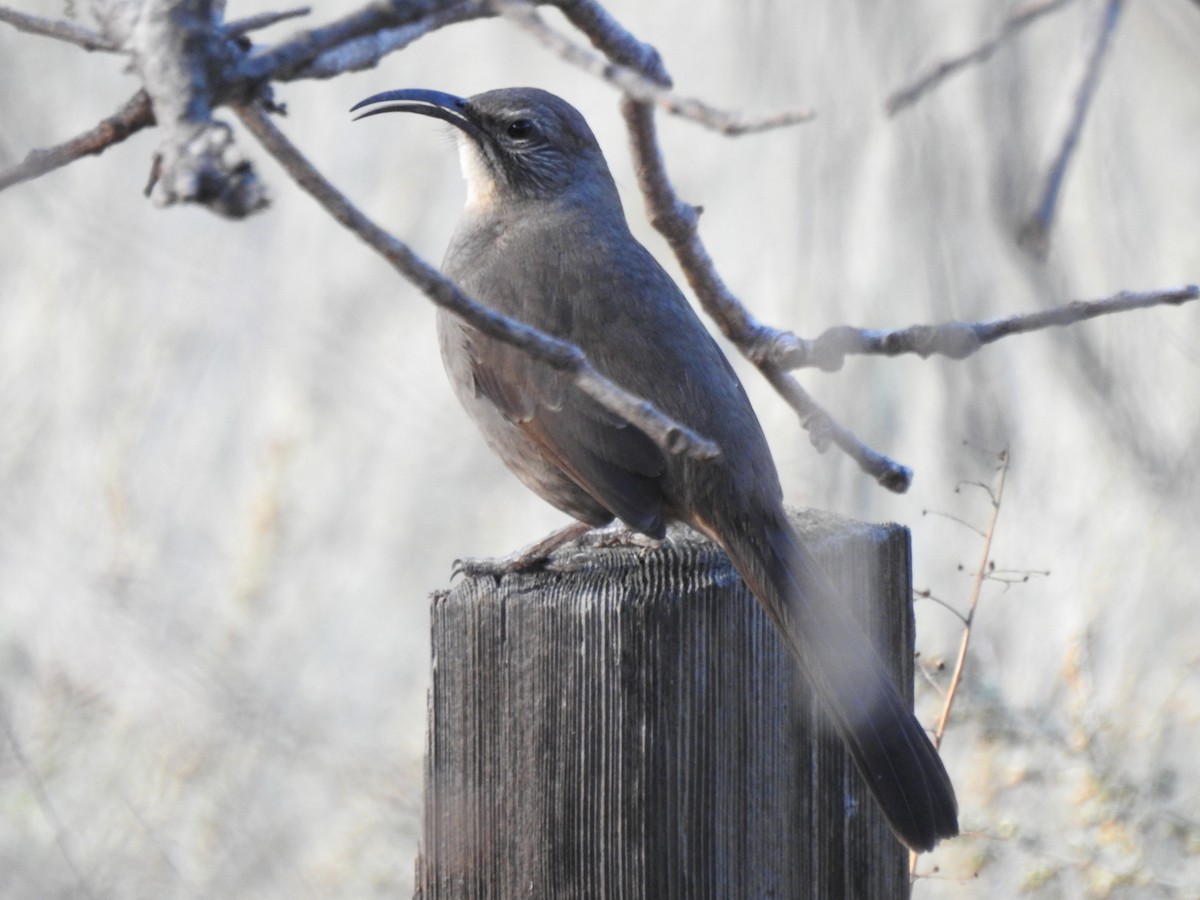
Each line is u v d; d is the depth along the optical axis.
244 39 4.70
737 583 6.43
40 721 14.05
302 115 19.00
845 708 6.42
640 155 6.84
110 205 15.73
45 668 14.70
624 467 8.72
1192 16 10.19
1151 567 12.23
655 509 8.62
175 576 16.08
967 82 9.06
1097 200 10.36
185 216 16.52
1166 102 14.18
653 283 9.34
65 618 15.35
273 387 17.41
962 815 10.23
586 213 9.86
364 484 16.81
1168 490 9.44
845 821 6.55
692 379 8.82
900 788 6.39
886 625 7.22
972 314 7.60
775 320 15.60
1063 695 11.20
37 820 13.41
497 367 9.28
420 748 13.98
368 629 15.87
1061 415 13.01
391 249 4.27
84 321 17.75
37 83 17.17
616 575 6.59
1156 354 11.10
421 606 16.03
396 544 16.47
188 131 3.79
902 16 7.32
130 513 16.53
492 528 16.59
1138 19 10.66
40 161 4.44
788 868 6.40
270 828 13.35
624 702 6.20
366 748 14.05
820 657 6.45
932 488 13.06
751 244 16.27
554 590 6.46
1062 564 12.59
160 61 3.93
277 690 14.66
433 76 19.31
